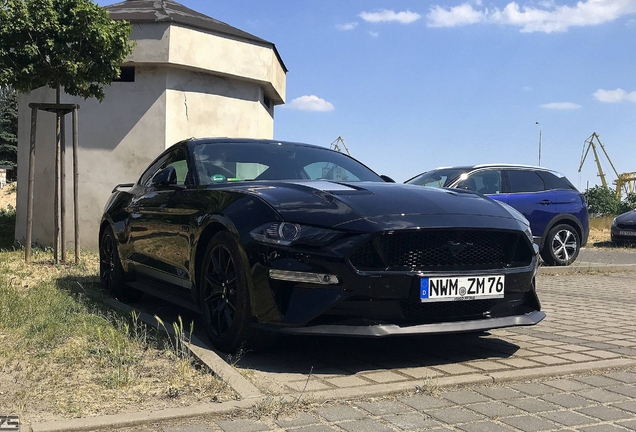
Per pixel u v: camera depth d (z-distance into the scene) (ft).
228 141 16.69
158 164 18.38
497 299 11.96
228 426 8.38
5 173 138.72
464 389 10.37
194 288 13.46
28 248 23.97
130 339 12.62
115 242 18.67
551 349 13.42
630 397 10.09
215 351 12.53
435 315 11.59
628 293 23.79
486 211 12.48
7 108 147.74
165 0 32.78
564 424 8.79
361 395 9.73
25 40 21.25
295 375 10.94
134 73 28.50
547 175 32.53
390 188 13.19
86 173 28.66
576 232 32.42
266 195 12.41
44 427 7.94
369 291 10.85
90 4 21.80
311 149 17.37
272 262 11.10
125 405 8.96
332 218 11.31
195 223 13.48
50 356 11.35
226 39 29.35
